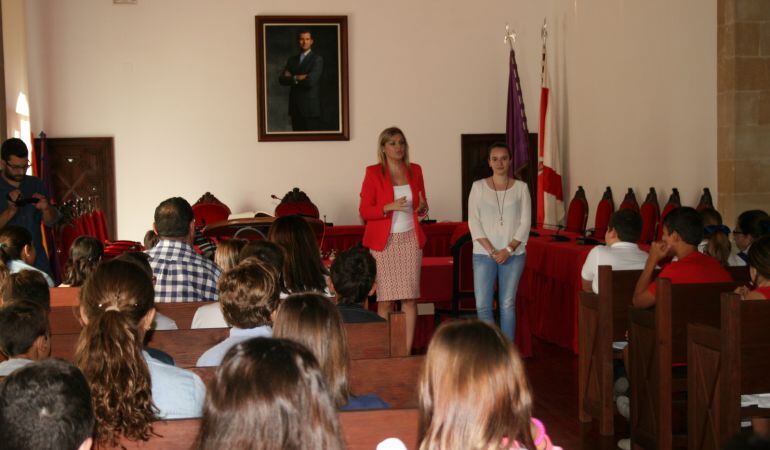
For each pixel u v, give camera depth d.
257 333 3.10
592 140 10.57
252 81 11.91
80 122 11.61
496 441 1.76
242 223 6.64
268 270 3.20
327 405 1.61
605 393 4.95
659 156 8.93
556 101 11.64
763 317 3.61
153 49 11.72
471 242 7.18
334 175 12.05
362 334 3.50
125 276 2.95
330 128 11.97
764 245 4.01
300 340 2.44
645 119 9.21
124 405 2.34
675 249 4.68
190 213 4.94
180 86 11.79
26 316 2.87
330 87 11.93
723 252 5.34
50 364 1.67
